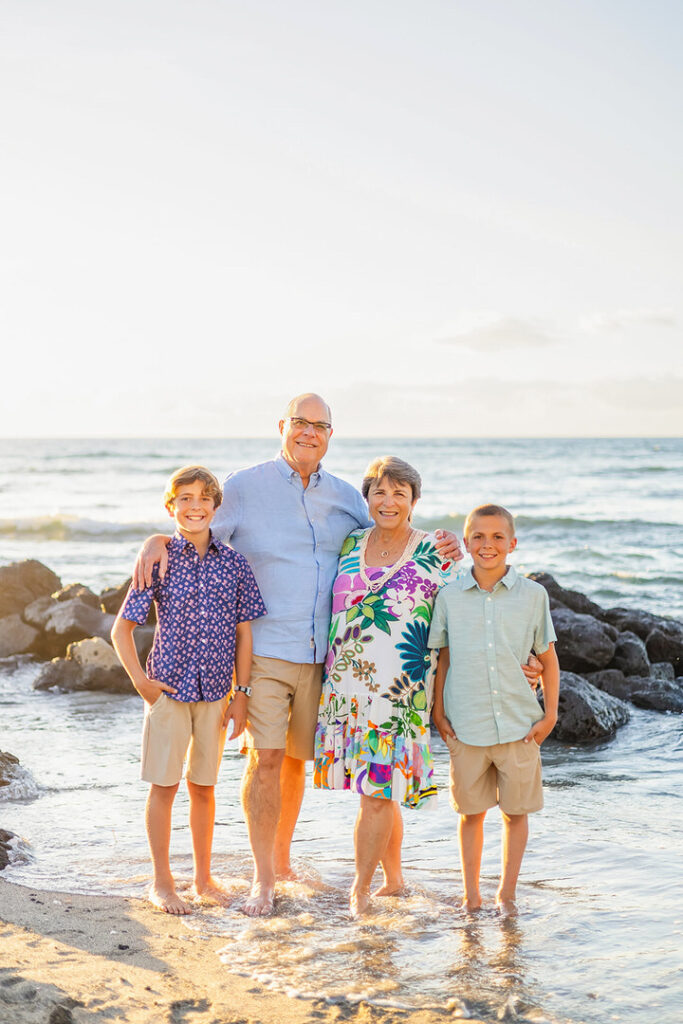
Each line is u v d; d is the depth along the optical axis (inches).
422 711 164.7
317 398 174.7
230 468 2353.6
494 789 165.5
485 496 1574.8
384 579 165.6
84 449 3870.6
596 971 136.7
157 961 138.9
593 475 2015.3
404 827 211.6
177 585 163.9
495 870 181.6
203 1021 120.6
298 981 133.1
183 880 175.2
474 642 161.3
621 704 332.2
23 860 183.2
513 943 146.9
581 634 383.9
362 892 161.3
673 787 244.2
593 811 220.7
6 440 6515.8
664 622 445.4
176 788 166.9
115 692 373.1
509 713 160.6
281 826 179.2
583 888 170.2
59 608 445.4
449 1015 123.8
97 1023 118.7
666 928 151.3
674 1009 125.3
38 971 133.5
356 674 164.2
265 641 170.1
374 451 3053.6
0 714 333.7
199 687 162.9
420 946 145.9
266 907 159.9
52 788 237.1
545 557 880.9
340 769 164.6
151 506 1454.2
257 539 173.0
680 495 1574.8
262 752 168.6
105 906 161.2
